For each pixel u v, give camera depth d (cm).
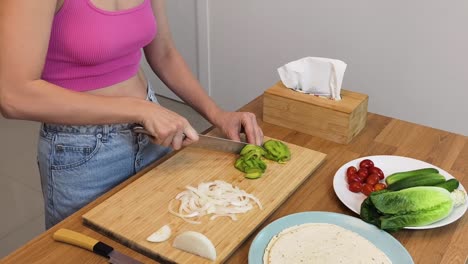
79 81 95
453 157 107
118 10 93
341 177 96
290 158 103
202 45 272
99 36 90
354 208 87
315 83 116
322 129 114
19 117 85
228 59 267
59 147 98
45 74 94
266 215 86
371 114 126
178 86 120
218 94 284
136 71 108
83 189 102
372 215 83
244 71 265
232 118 111
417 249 79
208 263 75
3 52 79
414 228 81
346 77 232
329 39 228
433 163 104
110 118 89
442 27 196
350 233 79
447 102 209
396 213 81
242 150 101
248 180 96
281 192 92
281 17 237
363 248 76
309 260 73
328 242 77
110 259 75
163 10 116
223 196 89
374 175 94
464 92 203
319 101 113
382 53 216
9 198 210
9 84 81
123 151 102
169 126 91
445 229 84
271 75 255
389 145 112
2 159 240
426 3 195
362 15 213
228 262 77
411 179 91
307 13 228
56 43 89
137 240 78
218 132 116
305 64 116
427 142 113
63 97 84
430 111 216
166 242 78
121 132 101
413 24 202
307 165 101
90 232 82
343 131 111
